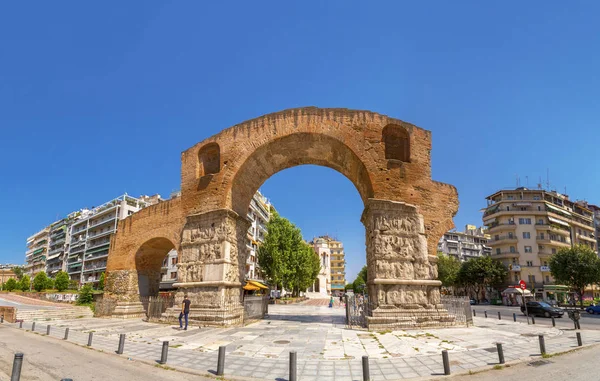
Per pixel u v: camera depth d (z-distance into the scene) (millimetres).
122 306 31484
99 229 101562
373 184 25109
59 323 27344
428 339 18234
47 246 139625
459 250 127875
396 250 24000
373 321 22062
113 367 12766
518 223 83875
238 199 28734
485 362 13141
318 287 141250
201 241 26750
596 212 104875
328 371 12266
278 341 18047
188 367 12828
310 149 28078
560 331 21531
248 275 80750
